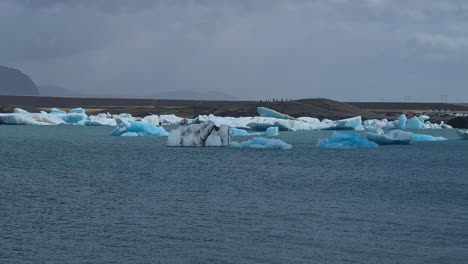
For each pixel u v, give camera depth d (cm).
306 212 2170
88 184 3008
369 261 1506
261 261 1505
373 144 5819
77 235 1770
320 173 3675
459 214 2144
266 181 3206
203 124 5916
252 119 10119
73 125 12469
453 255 1560
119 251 1591
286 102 16450
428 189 2902
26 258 1523
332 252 1588
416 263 1491
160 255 1555
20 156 4959
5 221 1977
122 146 6159
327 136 8844
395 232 1825
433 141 7562
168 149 5634
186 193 2675
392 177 3484
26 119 11275
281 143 5166
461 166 4256
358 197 2588
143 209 2217
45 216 2070
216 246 1647
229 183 3098
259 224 1942
